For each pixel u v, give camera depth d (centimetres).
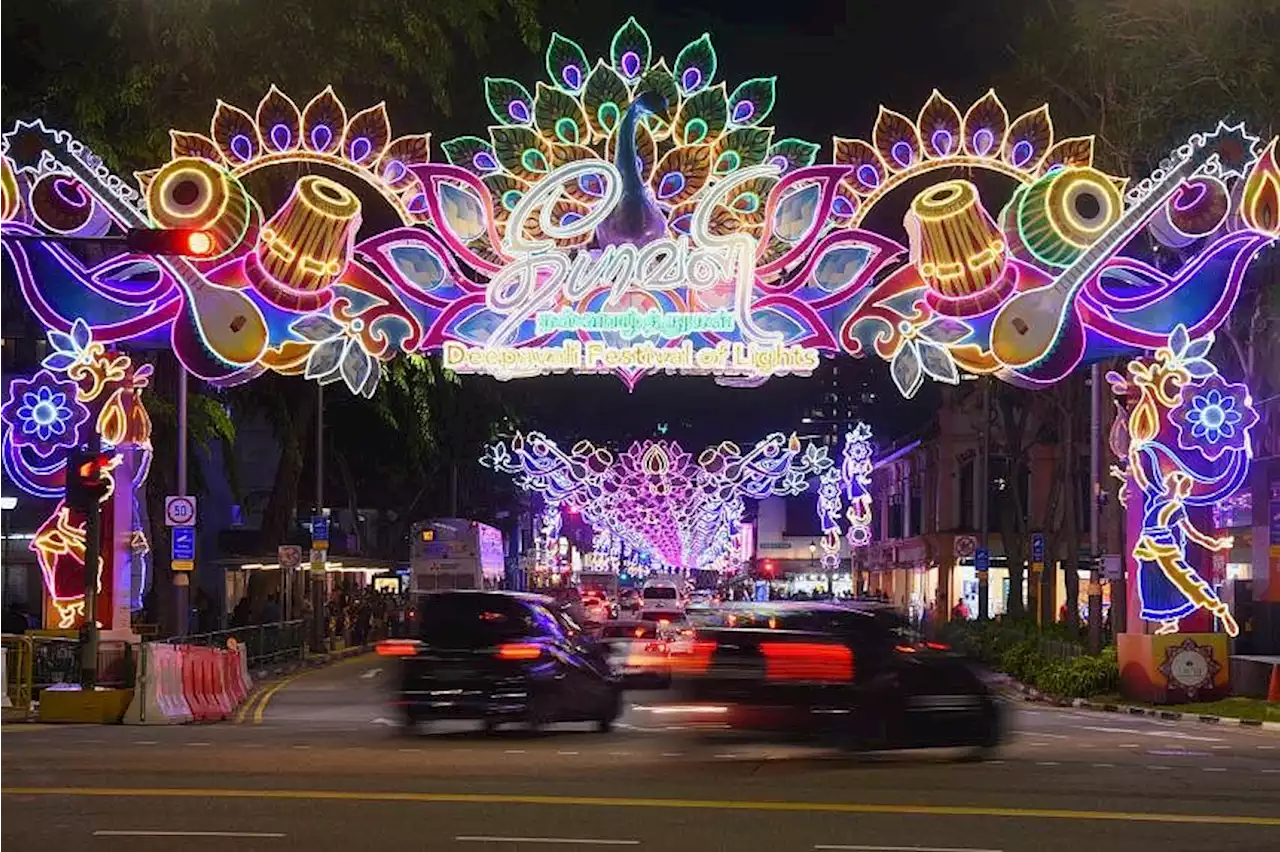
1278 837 1256
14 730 2388
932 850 1173
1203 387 2970
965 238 2828
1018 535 5572
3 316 4488
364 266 2820
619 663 3391
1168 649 3145
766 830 1257
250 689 3594
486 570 6216
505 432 6969
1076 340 2855
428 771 1667
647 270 2783
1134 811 1404
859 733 1872
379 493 7469
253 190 3041
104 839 1172
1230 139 2827
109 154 2989
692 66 2800
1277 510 3434
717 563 10581
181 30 2836
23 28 2981
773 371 2819
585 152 2792
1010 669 4366
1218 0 2738
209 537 6241
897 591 9594
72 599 2958
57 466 2900
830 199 2805
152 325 2823
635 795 1467
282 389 4756
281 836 1191
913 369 2836
